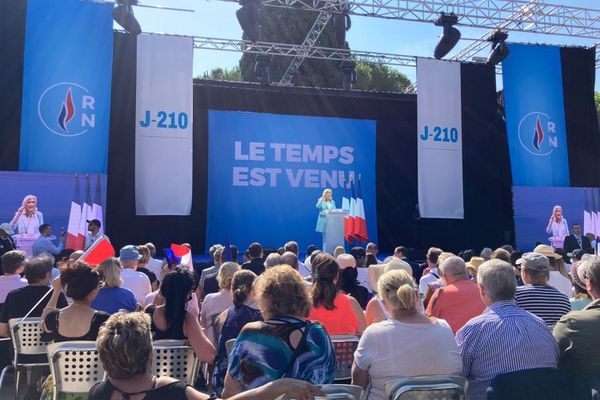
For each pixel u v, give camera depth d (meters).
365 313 3.73
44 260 4.09
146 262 6.14
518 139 11.63
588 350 2.53
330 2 10.57
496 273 2.74
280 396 1.80
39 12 9.23
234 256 7.14
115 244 11.29
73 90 9.38
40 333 3.45
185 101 10.23
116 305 3.83
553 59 11.92
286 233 12.48
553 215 11.93
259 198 12.38
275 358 2.13
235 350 2.21
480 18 11.12
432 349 2.52
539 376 2.23
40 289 4.03
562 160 11.89
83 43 9.45
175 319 3.13
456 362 2.57
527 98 11.73
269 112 12.44
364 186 13.02
